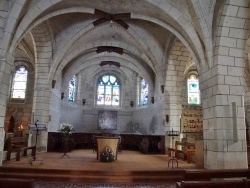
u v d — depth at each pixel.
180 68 13.66
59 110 16.61
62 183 6.62
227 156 7.57
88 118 20.20
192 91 17.28
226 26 7.86
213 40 8.29
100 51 15.95
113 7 11.10
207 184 3.33
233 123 7.70
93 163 8.98
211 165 7.94
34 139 12.73
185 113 15.97
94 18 12.31
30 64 17.31
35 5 8.70
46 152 13.00
